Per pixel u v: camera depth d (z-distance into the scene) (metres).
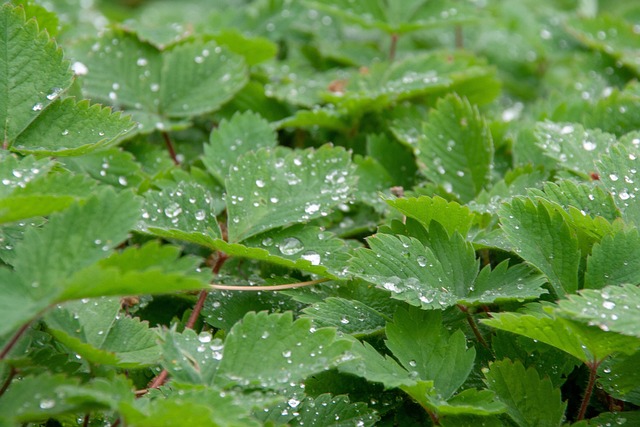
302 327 0.80
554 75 1.07
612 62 1.01
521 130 0.92
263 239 0.85
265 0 1.05
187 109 0.94
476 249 0.85
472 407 0.80
